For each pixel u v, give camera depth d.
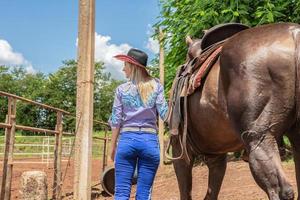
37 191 6.47
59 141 8.55
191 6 11.43
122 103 4.30
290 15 10.71
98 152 27.98
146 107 4.25
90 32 7.07
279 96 3.01
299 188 3.51
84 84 7.09
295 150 3.39
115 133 4.34
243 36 3.29
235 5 10.25
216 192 4.52
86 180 6.99
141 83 4.28
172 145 4.40
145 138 4.24
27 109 61.00
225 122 3.52
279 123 3.04
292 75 2.99
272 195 2.97
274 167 2.98
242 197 7.46
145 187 4.29
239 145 3.88
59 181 8.48
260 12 9.78
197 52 4.38
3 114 61.16
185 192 4.41
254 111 3.05
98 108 69.88
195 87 3.74
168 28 12.22
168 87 12.81
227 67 3.28
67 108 66.50
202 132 3.91
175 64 12.47
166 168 13.14
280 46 3.04
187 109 3.98
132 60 4.25
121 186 4.28
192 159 4.39
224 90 3.36
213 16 10.34
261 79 3.05
